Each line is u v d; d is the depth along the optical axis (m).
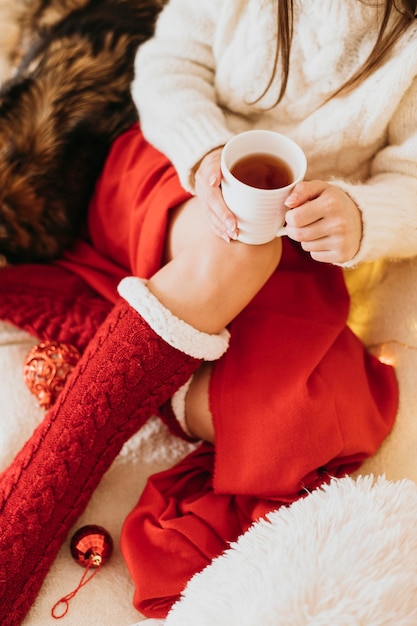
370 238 0.95
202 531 0.98
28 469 0.95
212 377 1.03
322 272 1.14
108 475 1.09
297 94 1.04
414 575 0.83
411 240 1.01
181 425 1.07
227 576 0.86
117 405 0.95
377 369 1.11
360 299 1.19
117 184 1.16
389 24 0.96
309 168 1.09
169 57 1.09
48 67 1.16
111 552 1.01
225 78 1.08
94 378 0.95
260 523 0.91
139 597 0.95
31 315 1.15
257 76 1.04
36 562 0.94
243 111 1.12
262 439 0.98
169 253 1.05
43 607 0.96
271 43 1.01
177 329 0.93
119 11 1.21
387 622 0.79
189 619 0.84
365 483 0.92
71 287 1.19
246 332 1.05
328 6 0.96
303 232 0.90
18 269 1.18
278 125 1.10
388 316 1.14
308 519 0.88
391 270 1.14
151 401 0.98
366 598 0.80
